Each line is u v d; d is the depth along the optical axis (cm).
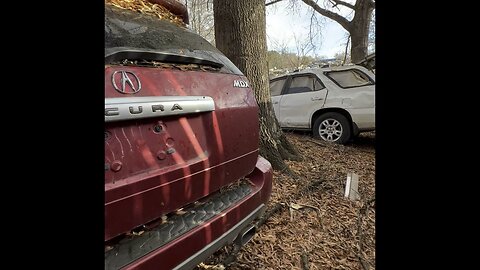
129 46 154
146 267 138
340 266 243
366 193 397
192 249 159
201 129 175
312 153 573
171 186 153
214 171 182
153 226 149
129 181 135
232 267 227
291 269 235
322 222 309
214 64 201
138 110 138
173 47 180
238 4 455
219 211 183
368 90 654
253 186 225
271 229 288
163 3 233
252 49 462
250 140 221
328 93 680
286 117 720
